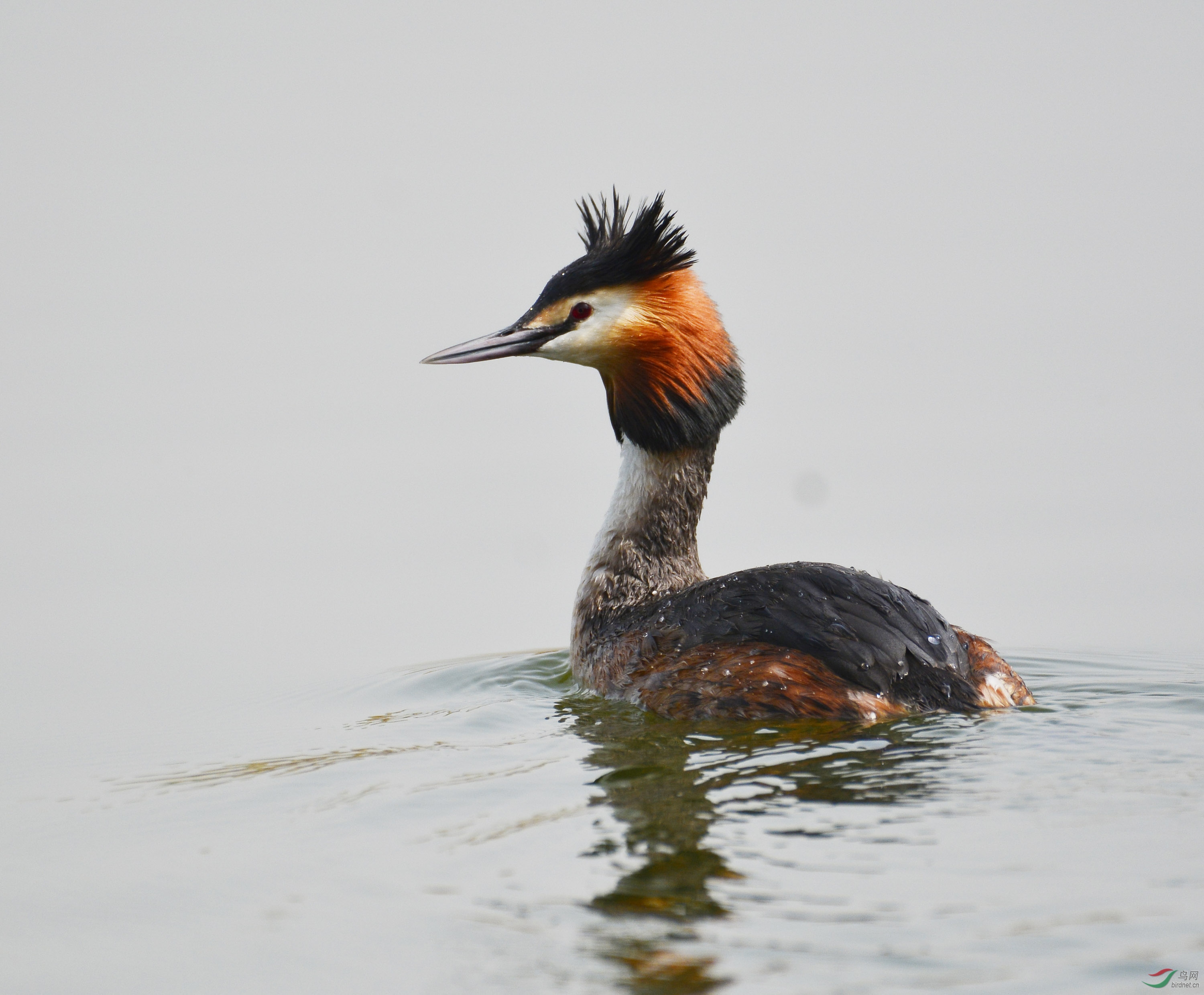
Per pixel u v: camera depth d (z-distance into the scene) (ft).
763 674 44.70
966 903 29.35
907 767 38.68
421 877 32.60
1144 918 28.35
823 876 30.99
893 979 26.25
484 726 48.37
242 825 37.76
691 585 54.08
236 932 30.60
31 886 33.88
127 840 37.14
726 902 29.78
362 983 27.89
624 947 28.35
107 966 29.40
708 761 39.99
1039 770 38.27
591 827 35.29
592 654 53.78
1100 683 52.85
